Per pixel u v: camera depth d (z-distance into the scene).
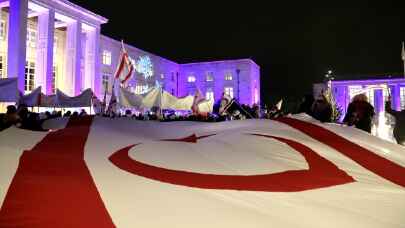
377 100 41.31
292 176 3.01
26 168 2.40
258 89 62.31
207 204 2.21
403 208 2.47
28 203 1.84
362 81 43.72
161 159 3.23
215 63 56.59
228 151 3.63
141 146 3.71
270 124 4.97
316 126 4.85
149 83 48.03
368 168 3.46
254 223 2.00
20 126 5.52
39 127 5.18
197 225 1.90
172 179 2.64
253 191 2.56
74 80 32.84
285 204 2.38
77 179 2.33
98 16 35.72
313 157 3.60
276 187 2.71
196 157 3.42
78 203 1.94
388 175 3.29
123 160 3.07
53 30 30.38
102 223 1.78
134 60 44.62
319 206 2.41
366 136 4.73
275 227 1.99
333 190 2.77
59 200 1.94
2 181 2.08
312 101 8.59
